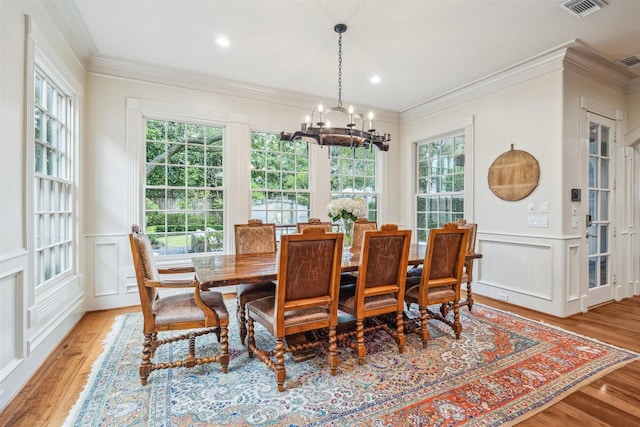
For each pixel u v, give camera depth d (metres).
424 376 2.04
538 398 1.80
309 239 1.91
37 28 2.15
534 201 3.39
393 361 2.24
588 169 3.43
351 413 1.67
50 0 2.29
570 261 3.23
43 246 2.42
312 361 2.25
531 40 2.95
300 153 4.61
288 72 3.68
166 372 2.11
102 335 2.71
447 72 3.66
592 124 3.51
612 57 3.23
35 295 2.24
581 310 3.30
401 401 1.78
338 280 2.06
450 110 4.42
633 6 2.42
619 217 3.79
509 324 2.95
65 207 2.91
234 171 4.06
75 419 1.63
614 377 2.02
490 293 3.85
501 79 3.71
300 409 1.71
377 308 2.28
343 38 2.93
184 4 2.43
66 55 2.74
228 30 2.80
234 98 4.06
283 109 4.37
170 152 3.81
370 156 5.24
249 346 2.29
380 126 5.14
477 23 2.67
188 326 2.02
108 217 3.41
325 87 4.12
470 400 1.78
